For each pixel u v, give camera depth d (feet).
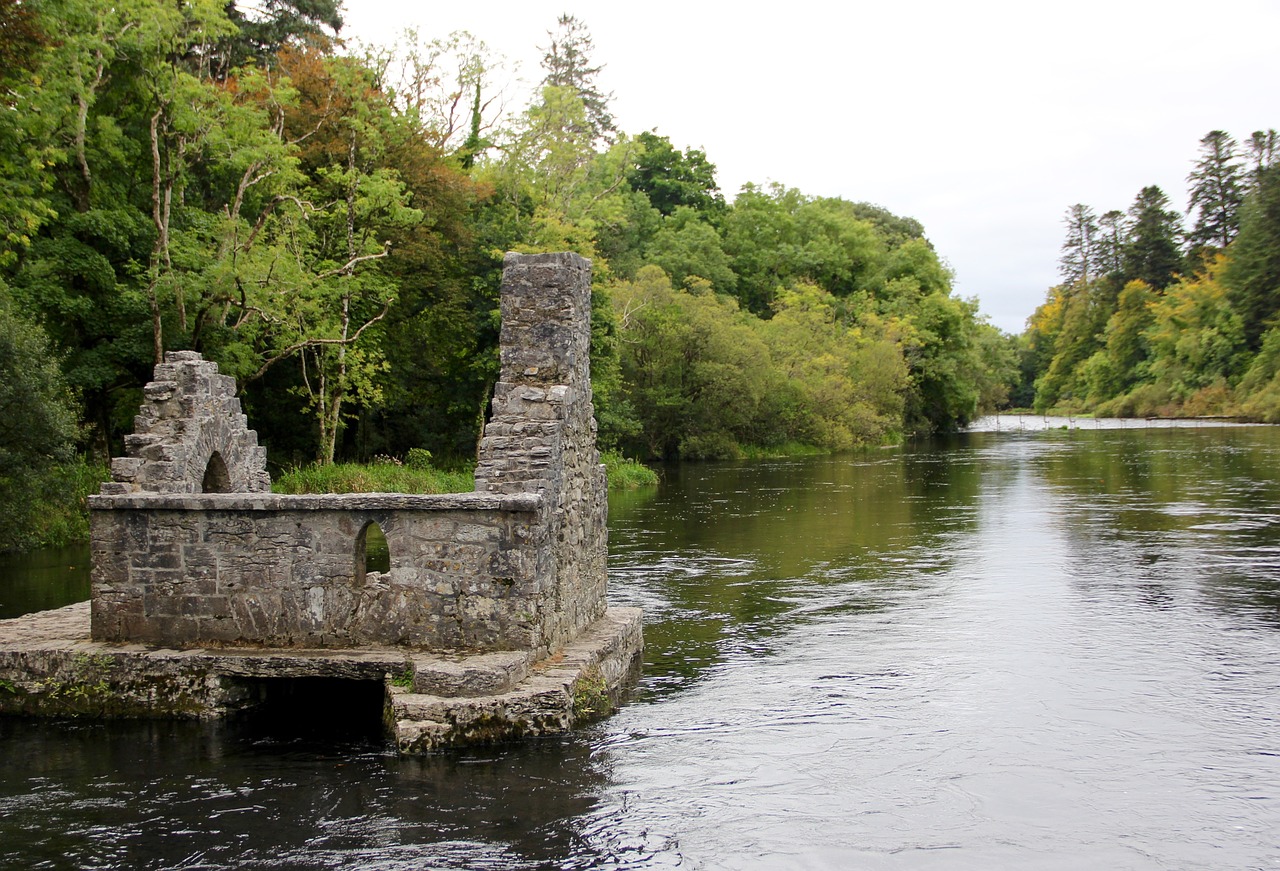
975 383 344.28
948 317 302.45
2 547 83.87
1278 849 33.09
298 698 46.93
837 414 236.84
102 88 104.58
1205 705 46.37
